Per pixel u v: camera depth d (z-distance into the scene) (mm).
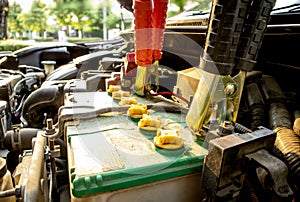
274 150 639
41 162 649
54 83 1605
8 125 1511
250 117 872
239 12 495
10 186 638
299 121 649
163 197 533
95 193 464
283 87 963
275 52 945
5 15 3957
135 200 506
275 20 908
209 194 512
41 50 2787
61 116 725
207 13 1439
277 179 476
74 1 4570
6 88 1514
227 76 584
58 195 755
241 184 534
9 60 2322
